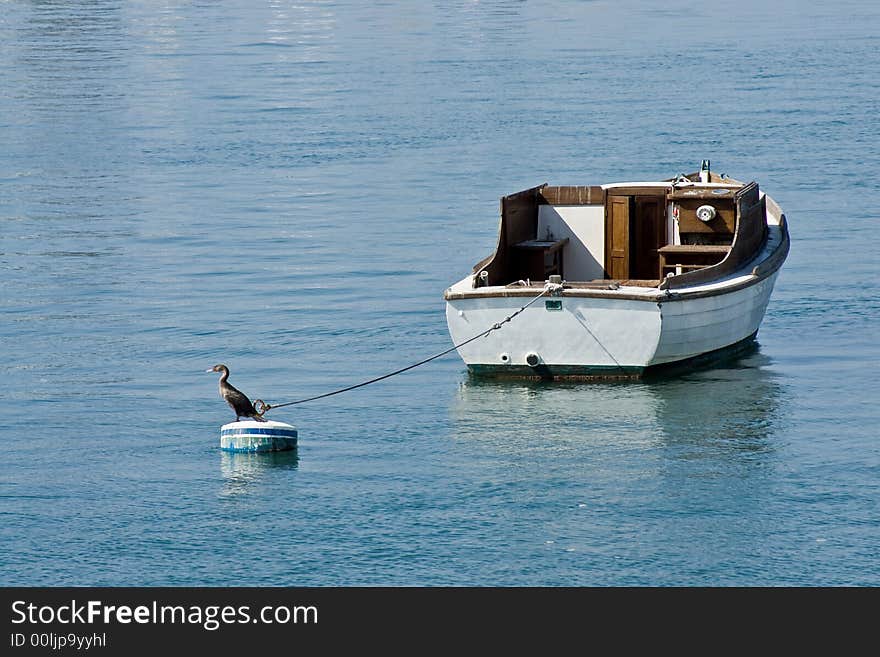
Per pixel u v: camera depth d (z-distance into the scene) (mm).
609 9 197250
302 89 120125
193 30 176625
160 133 100438
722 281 46531
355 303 56719
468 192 78750
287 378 46781
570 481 36812
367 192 79625
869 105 103312
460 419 42094
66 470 38031
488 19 185125
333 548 33062
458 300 44938
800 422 41250
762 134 93125
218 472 37875
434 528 34062
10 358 49125
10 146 96438
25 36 171250
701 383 45156
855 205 72875
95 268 63156
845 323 52469
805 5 196750
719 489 36062
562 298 44219
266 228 71375
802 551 32500
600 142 91875
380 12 199125
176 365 48312
